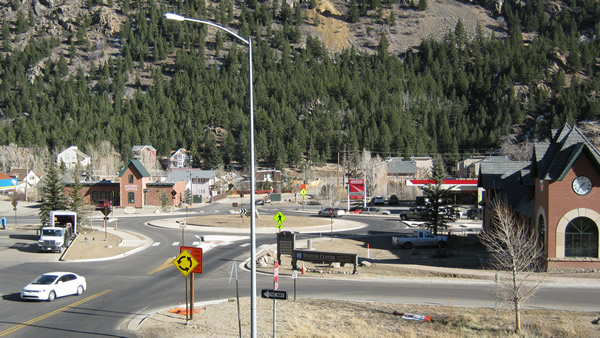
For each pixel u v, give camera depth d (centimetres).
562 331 2162
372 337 2061
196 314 2331
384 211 8300
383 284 3180
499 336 2086
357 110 19338
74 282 2766
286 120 17975
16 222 6594
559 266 3516
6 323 2156
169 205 9306
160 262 3919
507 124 17475
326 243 5147
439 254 4306
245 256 4200
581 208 3509
